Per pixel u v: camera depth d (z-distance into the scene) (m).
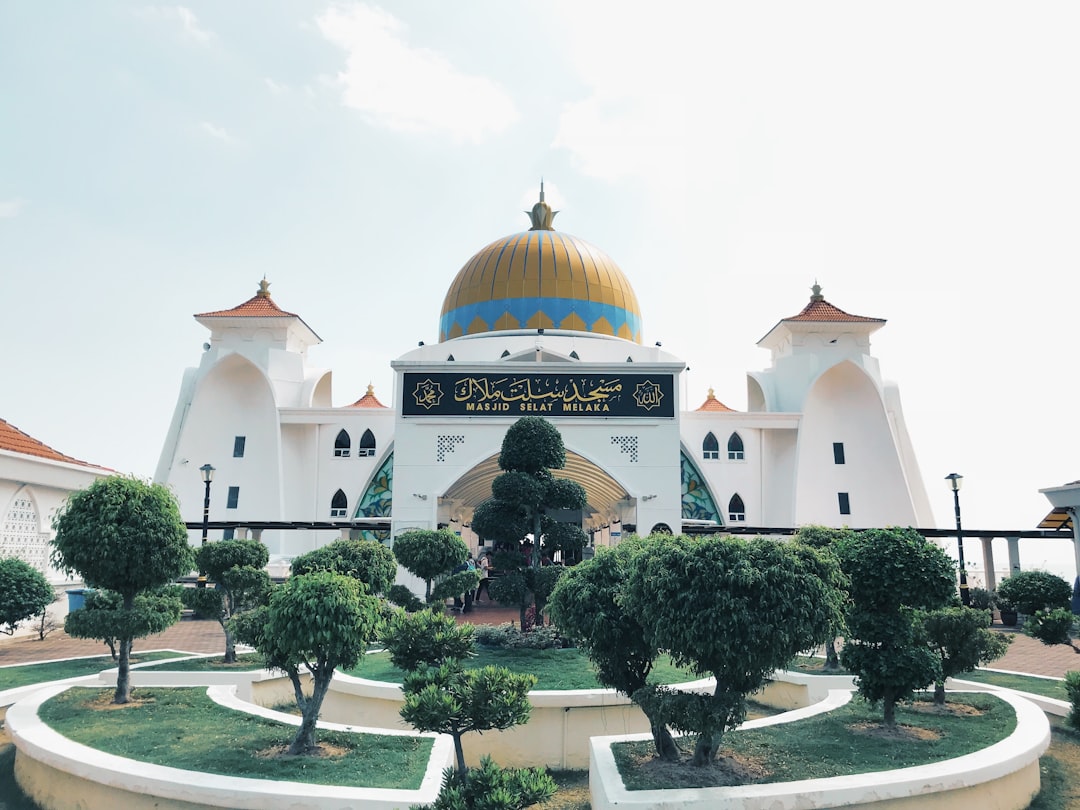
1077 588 25.56
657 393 28.16
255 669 14.33
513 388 28.11
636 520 27.36
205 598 15.26
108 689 12.38
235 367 37.72
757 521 36.59
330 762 8.65
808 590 8.12
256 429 37.47
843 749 9.16
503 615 26.44
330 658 9.16
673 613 8.09
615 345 35.53
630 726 11.69
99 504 11.64
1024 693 13.39
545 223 41.97
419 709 7.39
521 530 17.09
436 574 16.53
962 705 11.66
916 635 10.95
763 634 7.86
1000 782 8.52
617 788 7.73
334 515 36.25
